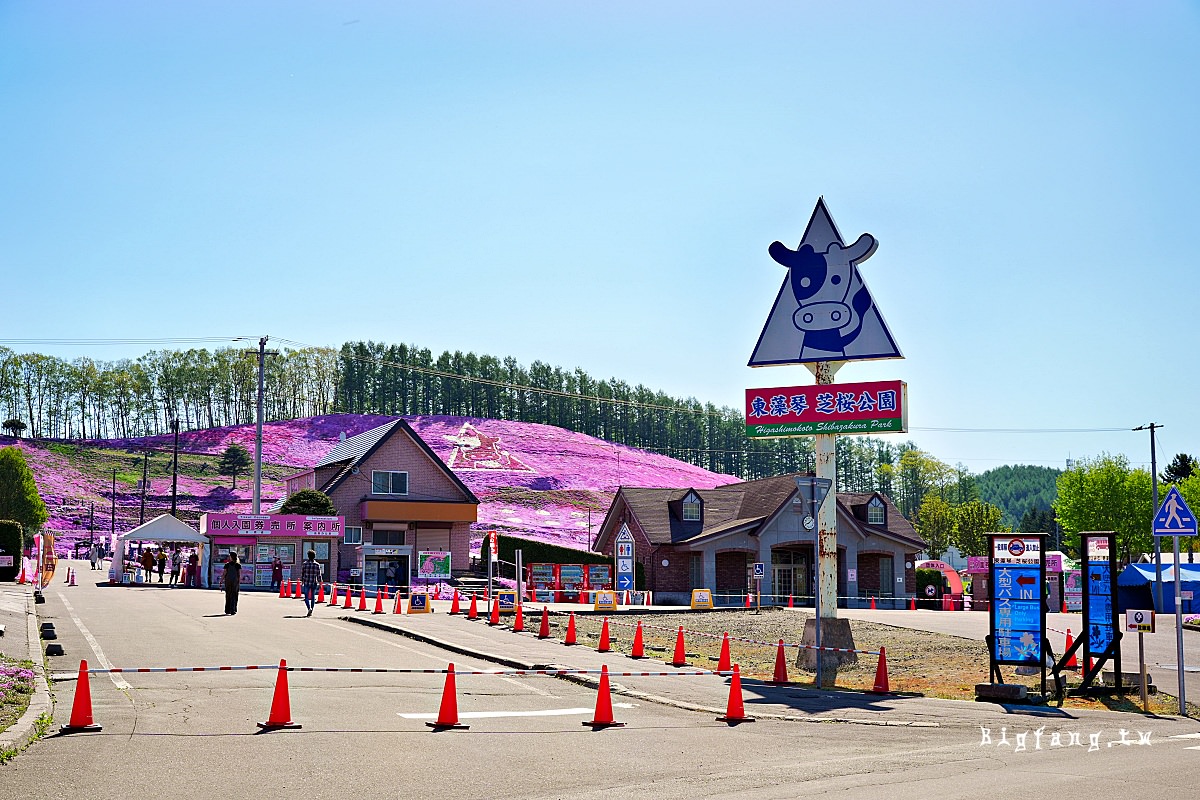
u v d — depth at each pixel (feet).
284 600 126.21
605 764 36.32
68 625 81.82
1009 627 58.18
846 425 74.54
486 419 446.19
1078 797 30.58
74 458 397.60
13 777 31.73
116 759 34.63
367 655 69.97
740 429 595.06
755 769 35.86
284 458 421.18
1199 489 250.57
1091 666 64.13
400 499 201.36
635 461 411.54
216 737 38.93
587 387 580.71
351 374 550.77
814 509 70.74
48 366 512.22
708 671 66.13
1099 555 59.82
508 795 31.12
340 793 30.81
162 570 161.68
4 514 252.62
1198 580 149.18
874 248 75.82
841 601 174.40
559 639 84.12
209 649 68.95
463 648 74.90
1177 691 61.52
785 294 78.23
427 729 42.45
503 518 302.66
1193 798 30.45
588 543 287.07
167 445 429.79
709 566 171.63
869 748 41.01
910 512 459.73
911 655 82.48
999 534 59.06
